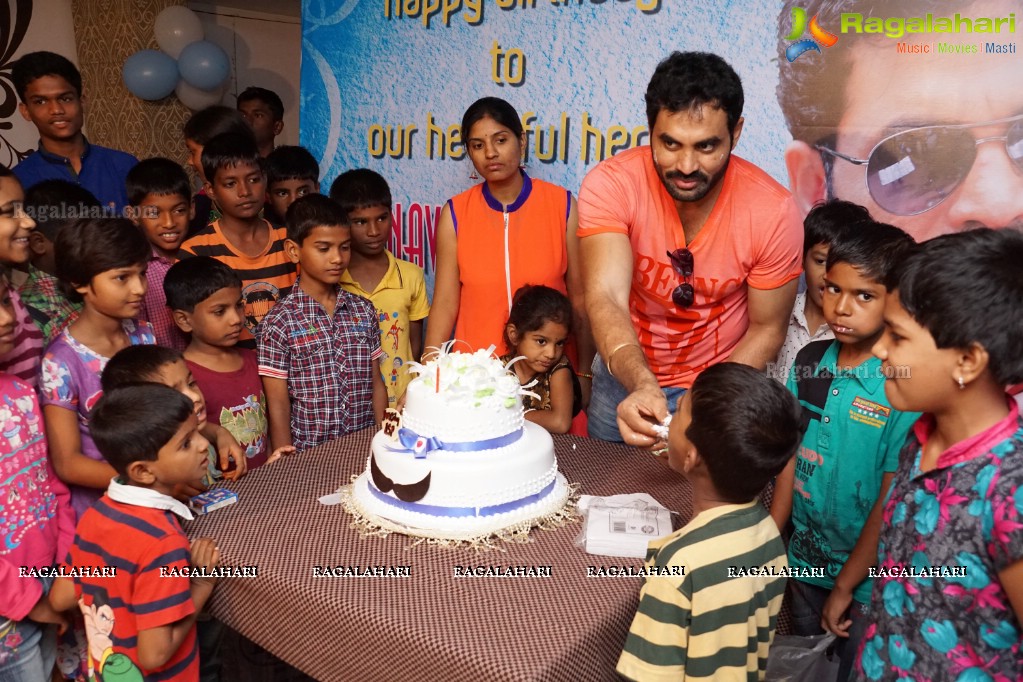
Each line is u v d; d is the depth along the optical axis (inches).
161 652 56.7
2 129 206.4
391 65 140.4
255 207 112.0
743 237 84.7
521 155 107.1
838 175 106.0
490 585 56.8
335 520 66.9
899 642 47.6
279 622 57.9
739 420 50.3
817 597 71.8
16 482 68.8
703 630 50.4
